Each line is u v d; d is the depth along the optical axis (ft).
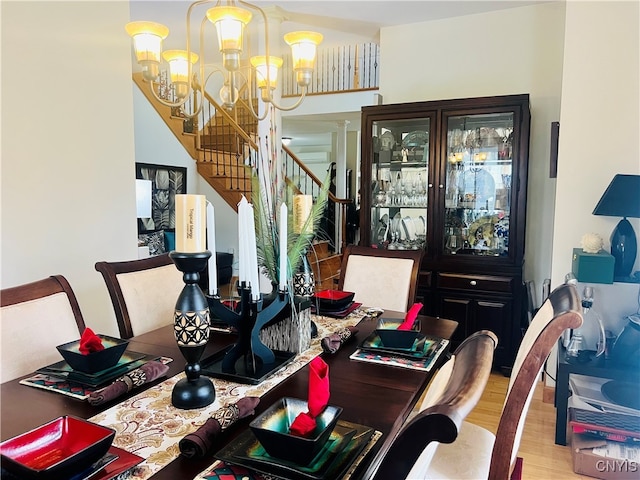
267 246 4.83
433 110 11.26
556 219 9.08
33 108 7.57
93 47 8.60
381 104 12.89
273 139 7.64
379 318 6.27
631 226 8.01
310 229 5.18
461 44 12.36
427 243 11.50
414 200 12.27
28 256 7.55
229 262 17.58
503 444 3.58
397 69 13.21
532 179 11.68
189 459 3.03
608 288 8.57
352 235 21.29
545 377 9.41
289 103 20.97
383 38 13.35
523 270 11.52
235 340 5.57
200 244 3.78
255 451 3.01
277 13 12.54
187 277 3.81
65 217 8.16
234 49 6.79
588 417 7.07
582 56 8.67
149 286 6.63
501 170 11.16
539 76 11.56
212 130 22.48
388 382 4.30
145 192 17.38
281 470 2.81
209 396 3.84
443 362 5.17
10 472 2.55
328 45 18.01
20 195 7.41
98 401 3.77
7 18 7.13
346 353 5.12
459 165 11.53
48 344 5.00
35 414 3.65
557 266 9.14
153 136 17.94
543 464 7.10
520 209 10.53
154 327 6.54
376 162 12.44
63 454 2.93
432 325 6.31
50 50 7.82
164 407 3.79
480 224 11.48
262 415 3.11
